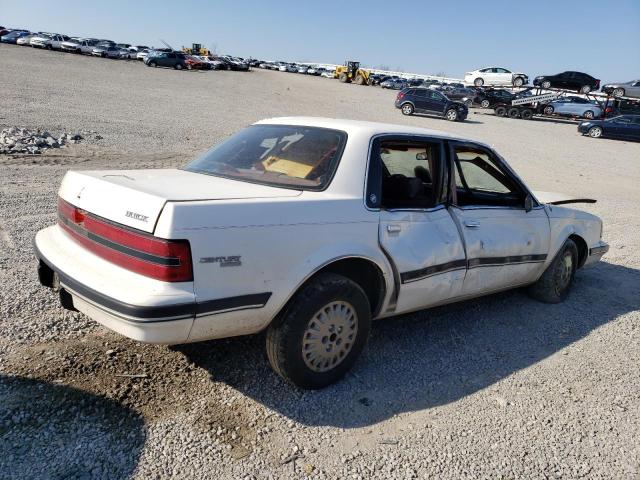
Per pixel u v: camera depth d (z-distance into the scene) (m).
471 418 3.27
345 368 3.49
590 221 5.64
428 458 2.87
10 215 6.35
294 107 27.55
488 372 3.87
